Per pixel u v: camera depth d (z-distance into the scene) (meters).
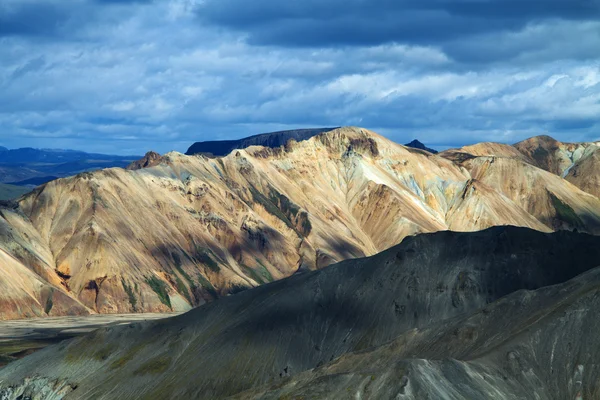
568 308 125.69
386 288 170.88
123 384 162.12
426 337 138.00
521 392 114.38
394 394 107.06
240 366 158.38
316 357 161.38
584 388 115.06
